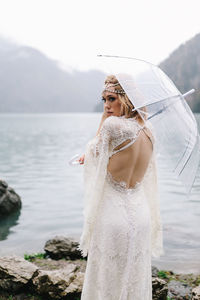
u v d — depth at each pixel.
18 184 12.65
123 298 2.18
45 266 4.63
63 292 3.39
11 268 3.64
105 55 2.35
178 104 2.37
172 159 2.36
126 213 2.22
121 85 2.18
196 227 6.99
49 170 16.41
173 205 8.91
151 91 2.24
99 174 2.18
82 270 4.47
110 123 2.16
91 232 2.30
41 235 6.68
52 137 43.84
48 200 9.85
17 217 8.06
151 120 2.30
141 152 2.27
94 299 2.29
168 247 5.86
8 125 90.19
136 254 2.22
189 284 4.28
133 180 2.29
